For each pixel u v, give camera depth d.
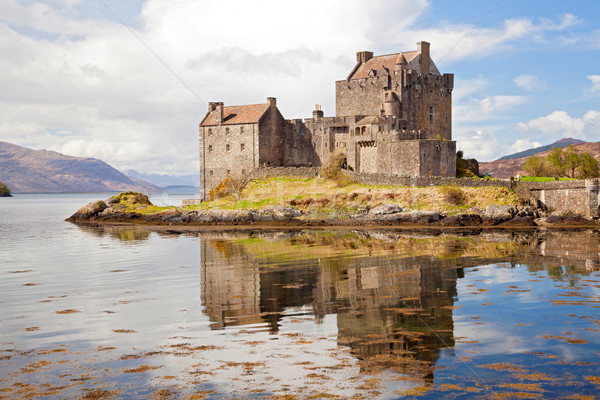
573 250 60.97
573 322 30.73
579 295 37.66
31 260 61.31
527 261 53.16
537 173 145.00
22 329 30.81
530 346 26.61
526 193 103.69
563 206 99.56
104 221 124.31
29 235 95.56
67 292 41.72
